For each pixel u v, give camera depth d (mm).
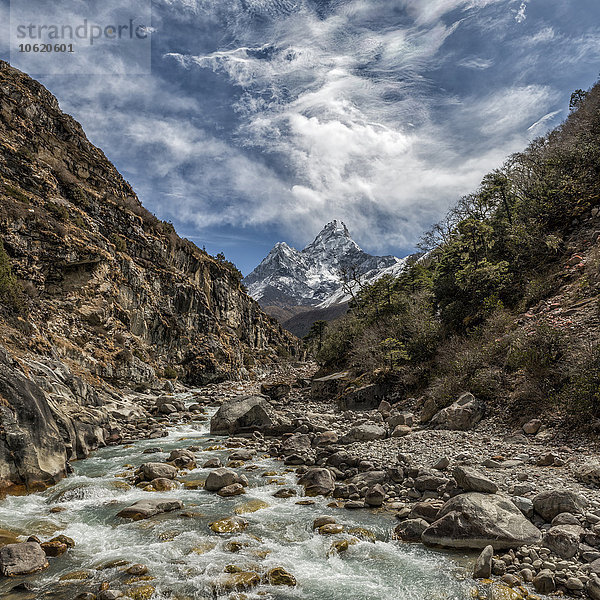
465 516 8500
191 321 54844
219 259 88375
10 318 23922
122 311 39531
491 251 25703
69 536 9273
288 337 117125
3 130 39906
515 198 29203
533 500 9031
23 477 12023
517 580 6891
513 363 16594
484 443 13836
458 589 6961
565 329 16250
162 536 9250
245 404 22547
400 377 24531
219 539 9070
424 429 16969
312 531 9477
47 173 40875
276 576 7523
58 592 7035
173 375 45594
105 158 56094
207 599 6918
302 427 20219
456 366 19234
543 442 12875
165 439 20422
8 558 7746
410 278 36844
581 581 6598
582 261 20188
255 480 13328
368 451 14906
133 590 7023
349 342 35719
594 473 9852
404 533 9070
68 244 34781
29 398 13195
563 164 26469
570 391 13352
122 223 48750
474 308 23359
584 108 33438
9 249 30484
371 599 6898
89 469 14844
